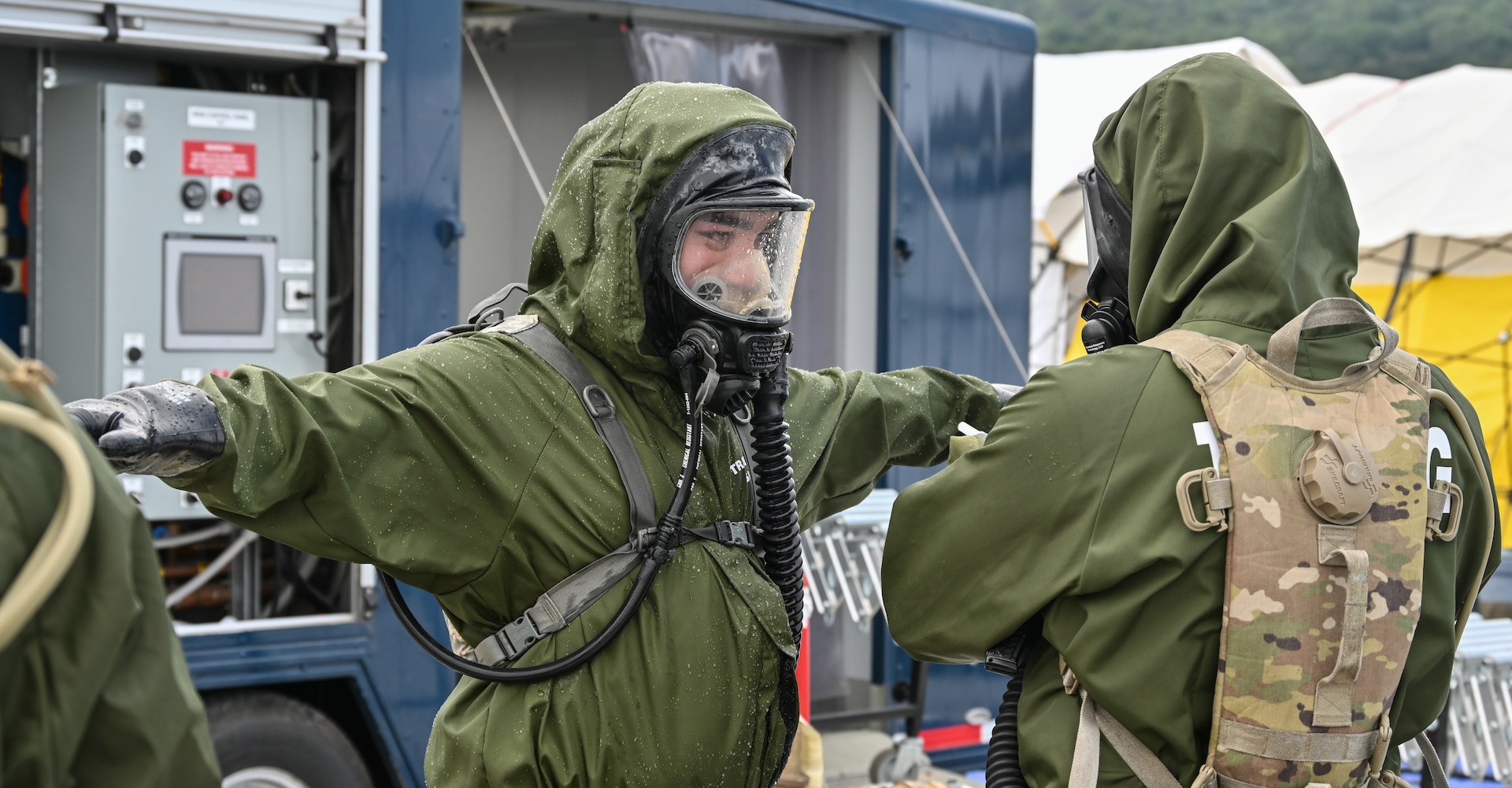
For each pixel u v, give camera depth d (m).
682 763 1.82
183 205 3.68
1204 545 1.66
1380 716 1.71
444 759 1.87
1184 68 1.90
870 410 2.26
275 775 3.71
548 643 1.81
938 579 1.87
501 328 1.93
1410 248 11.00
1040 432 1.78
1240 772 1.66
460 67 3.94
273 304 3.80
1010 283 5.21
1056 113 10.71
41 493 1.09
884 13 4.79
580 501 1.82
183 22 3.46
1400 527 1.69
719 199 1.80
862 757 4.84
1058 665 1.82
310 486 1.69
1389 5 40.34
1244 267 1.76
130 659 1.14
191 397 1.57
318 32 3.64
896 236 4.84
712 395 1.85
